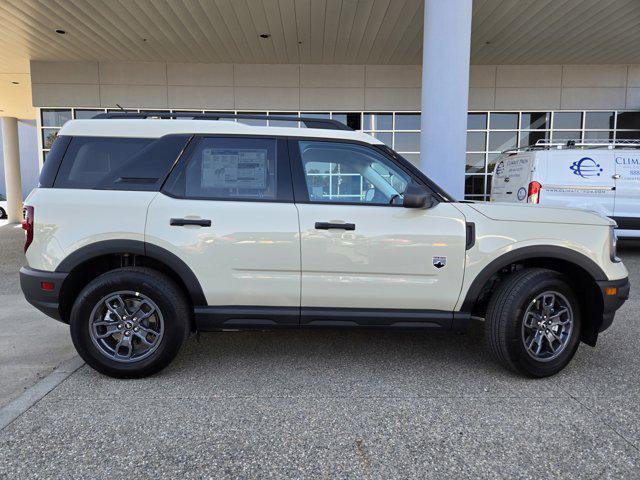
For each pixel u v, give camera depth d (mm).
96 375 3535
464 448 2586
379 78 13453
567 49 12141
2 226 18406
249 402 3113
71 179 3461
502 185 9836
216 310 3443
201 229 3371
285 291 3428
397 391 3293
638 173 8758
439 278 3438
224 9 9570
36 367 3744
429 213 3447
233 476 2336
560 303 3521
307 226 3383
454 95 7246
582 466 2422
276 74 13375
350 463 2447
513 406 3072
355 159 3619
